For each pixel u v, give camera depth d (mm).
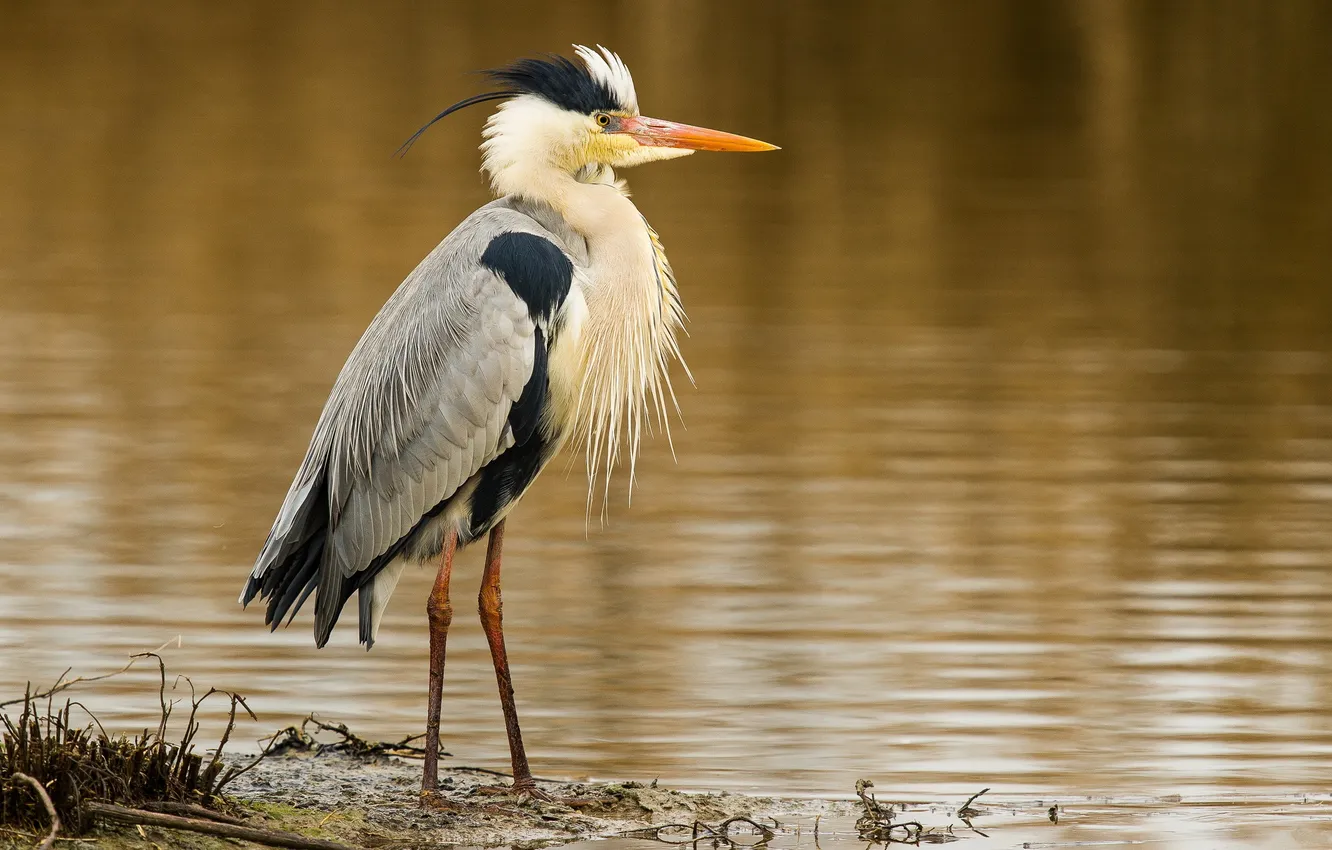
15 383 20469
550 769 10531
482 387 9289
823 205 30453
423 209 29641
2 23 45156
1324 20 45656
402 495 9406
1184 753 10758
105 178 31641
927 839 9312
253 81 39281
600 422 9852
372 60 41094
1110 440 18609
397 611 13852
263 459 17734
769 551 15148
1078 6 48156
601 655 12609
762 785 10273
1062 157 34125
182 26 44969
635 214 9914
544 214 9875
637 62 40594
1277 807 9852
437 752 9375
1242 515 16125
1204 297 24938
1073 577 14422
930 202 30672
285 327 23234
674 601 13867
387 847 8820
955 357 21875
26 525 15484
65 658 12258
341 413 9547
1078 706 11570
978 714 11438
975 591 14078
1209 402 20000
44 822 8203
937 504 16484
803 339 22703
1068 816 9703
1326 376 21094
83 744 8531
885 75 40875
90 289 25047
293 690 11891
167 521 15695
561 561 14984
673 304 10438
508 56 40469
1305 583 14234
